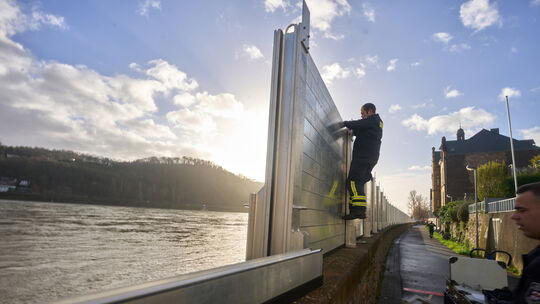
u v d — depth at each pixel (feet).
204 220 111.55
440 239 118.83
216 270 3.94
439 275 36.06
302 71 10.80
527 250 44.32
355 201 17.33
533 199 4.63
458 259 15.70
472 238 80.07
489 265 15.26
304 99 10.90
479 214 76.33
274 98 10.11
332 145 16.84
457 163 214.28
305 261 6.83
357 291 12.92
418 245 84.12
